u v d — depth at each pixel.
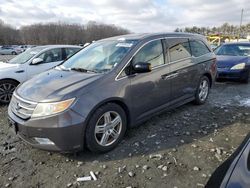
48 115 3.08
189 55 5.05
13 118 3.38
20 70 6.38
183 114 5.05
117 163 3.30
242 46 9.15
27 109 3.23
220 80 8.38
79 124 3.15
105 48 4.29
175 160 3.33
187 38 5.13
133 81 3.78
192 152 3.53
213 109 5.37
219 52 9.30
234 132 4.16
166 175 3.02
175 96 4.69
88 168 3.21
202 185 2.81
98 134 3.46
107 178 3.00
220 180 1.64
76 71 3.94
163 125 4.50
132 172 3.09
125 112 3.80
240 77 7.95
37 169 3.22
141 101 3.95
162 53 4.39
